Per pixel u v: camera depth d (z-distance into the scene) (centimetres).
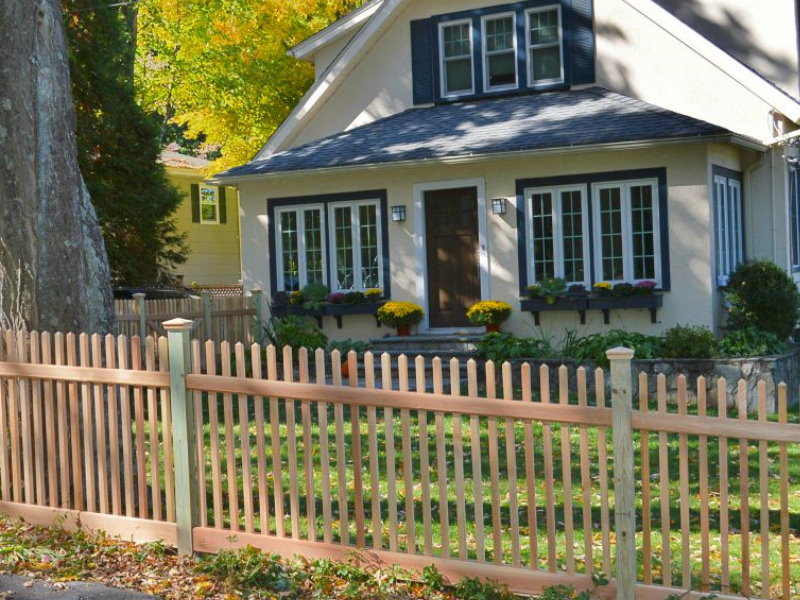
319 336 1625
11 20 741
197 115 2902
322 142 1783
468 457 966
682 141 1384
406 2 1808
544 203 1538
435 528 716
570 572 530
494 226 1570
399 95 1844
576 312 1512
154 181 2384
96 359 673
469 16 1770
